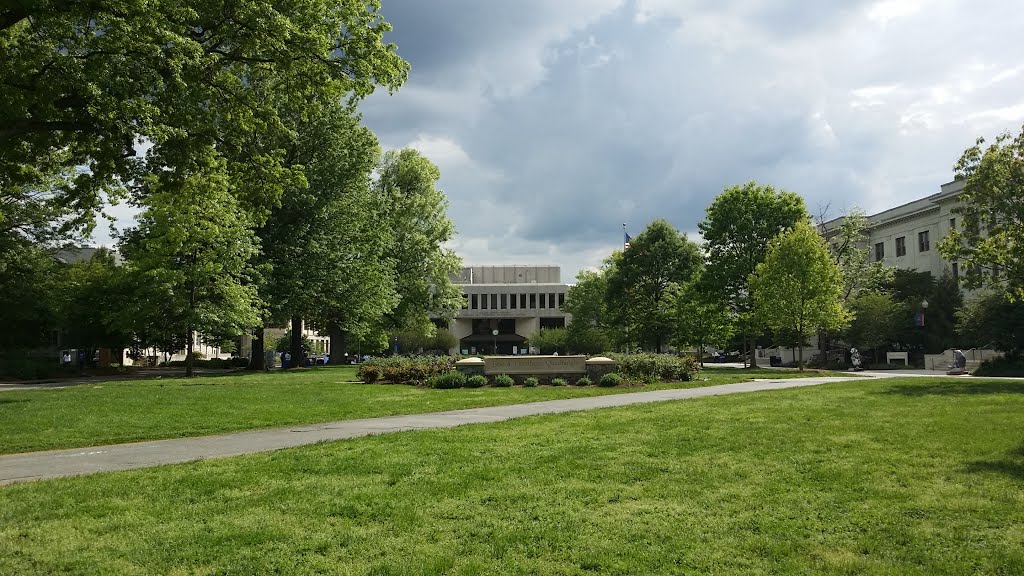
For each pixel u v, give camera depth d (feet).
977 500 22.22
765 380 91.86
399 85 61.41
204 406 57.06
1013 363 110.83
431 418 49.85
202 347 226.17
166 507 23.27
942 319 165.89
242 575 16.89
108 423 46.85
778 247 132.87
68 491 25.84
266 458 32.22
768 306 132.36
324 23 58.39
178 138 52.08
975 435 34.47
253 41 53.67
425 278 176.76
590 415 47.50
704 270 166.91
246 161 60.64
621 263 180.24
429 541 19.34
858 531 19.53
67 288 134.21
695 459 29.94
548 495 24.08
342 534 19.93
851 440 33.86
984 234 148.36
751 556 17.70
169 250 98.17
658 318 167.43
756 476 26.43
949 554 17.48
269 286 119.14
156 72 48.32
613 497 23.71
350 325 141.79
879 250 226.58
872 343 164.35
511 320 376.07
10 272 123.95
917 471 26.61
